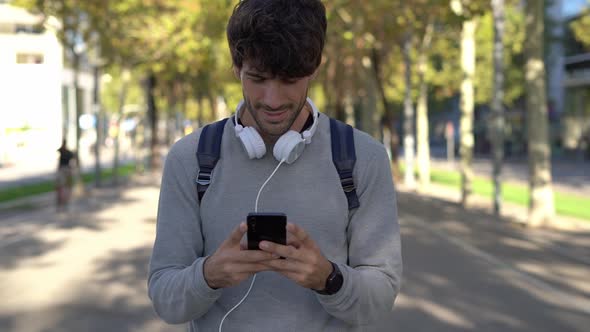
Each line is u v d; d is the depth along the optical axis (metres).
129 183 29.97
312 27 1.52
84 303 7.09
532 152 14.65
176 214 1.74
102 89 74.19
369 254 1.73
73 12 21.83
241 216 1.70
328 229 1.70
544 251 11.13
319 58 1.57
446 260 10.17
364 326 1.81
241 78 1.59
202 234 1.76
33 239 12.24
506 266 9.66
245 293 1.71
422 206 19.14
